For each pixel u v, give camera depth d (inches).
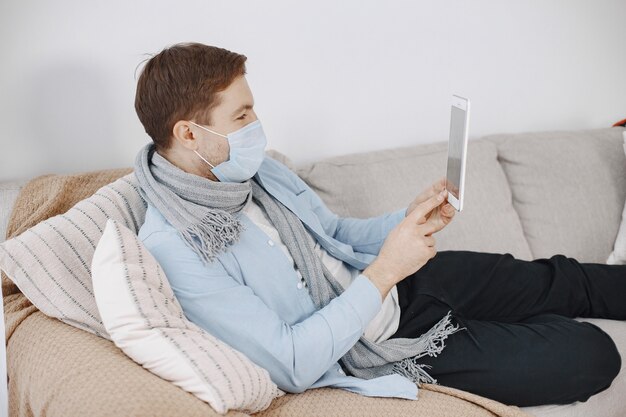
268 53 83.0
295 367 52.0
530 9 99.2
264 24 81.7
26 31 70.0
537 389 58.1
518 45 100.0
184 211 53.9
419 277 66.9
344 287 63.9
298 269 59.6
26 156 73.4
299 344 52.1
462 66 96.8
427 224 55.8
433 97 95.8
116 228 49.6
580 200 88.2
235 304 52.3
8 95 70.9
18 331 53.5
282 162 77.3
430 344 59.6
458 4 93.7
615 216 88.7
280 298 56.6
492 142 91.4
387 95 92.3
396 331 62.9
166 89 53.8
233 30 80.1
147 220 55.6
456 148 53.6
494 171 87.4
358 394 54.4
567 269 72.4
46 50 71.4
